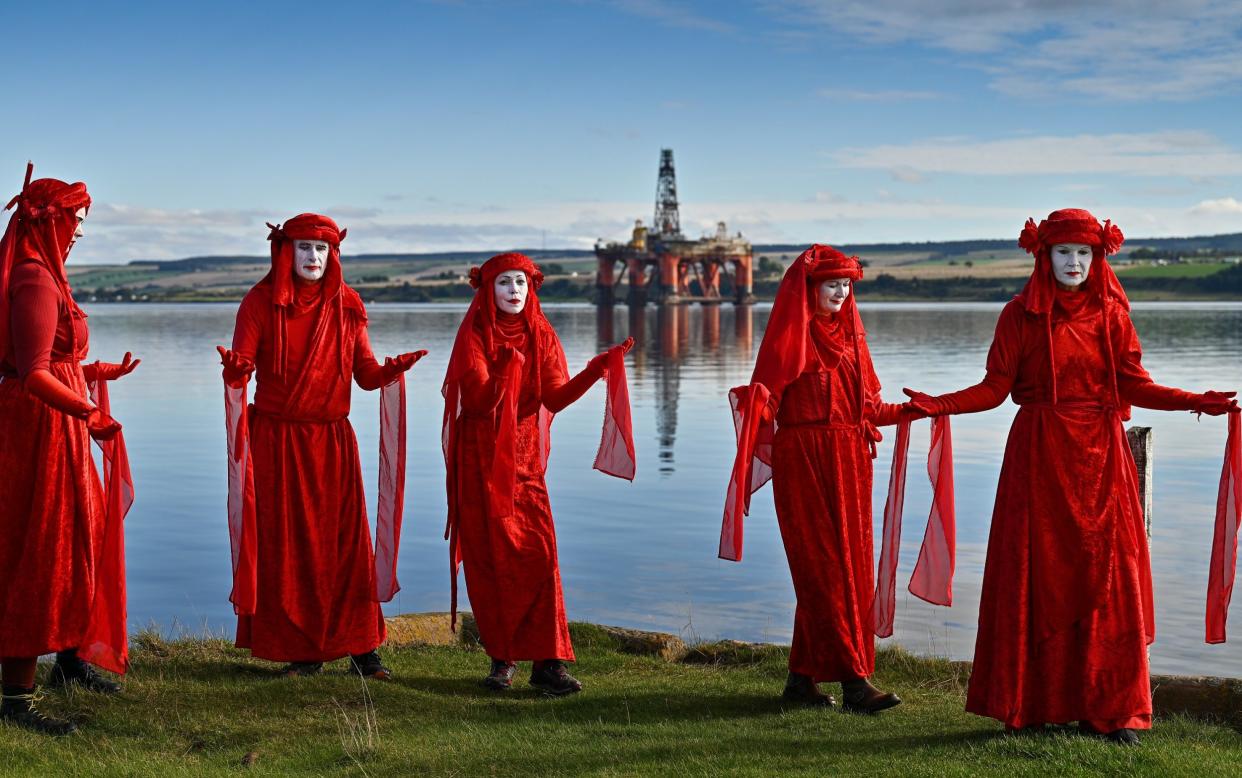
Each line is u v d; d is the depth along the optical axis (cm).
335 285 747
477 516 759
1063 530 629
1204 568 1436
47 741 627
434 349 6575
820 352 715
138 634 831
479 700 729
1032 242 640
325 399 744
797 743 631
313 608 744
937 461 716
